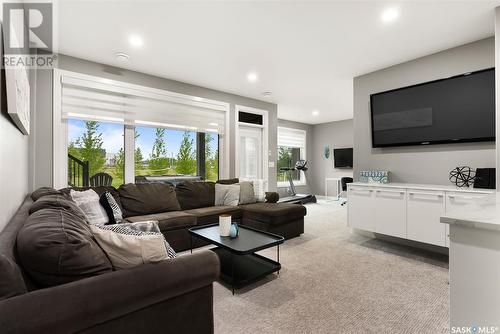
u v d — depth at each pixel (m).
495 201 1.34
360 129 3.84
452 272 0.96
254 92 4.75
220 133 4.64
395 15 2.34
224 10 2.25
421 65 3.21
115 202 2.94
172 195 3.54
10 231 1.15
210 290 1.28
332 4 2.18
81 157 3.42
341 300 1.94
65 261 0.95
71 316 0.85
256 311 1.79
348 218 3.48
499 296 0.87
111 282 0.97
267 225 3.39
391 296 2.00
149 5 2.16
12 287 0.80
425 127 3.09
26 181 2.50
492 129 2.62
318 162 8.22
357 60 3.32
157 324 1.10
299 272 2.44
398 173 3.43
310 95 4.96
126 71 3.54
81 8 2.19
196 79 4.02
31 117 2.79
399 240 3.34
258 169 5.37
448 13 2.31
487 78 2.65
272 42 2.84
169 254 1.39
